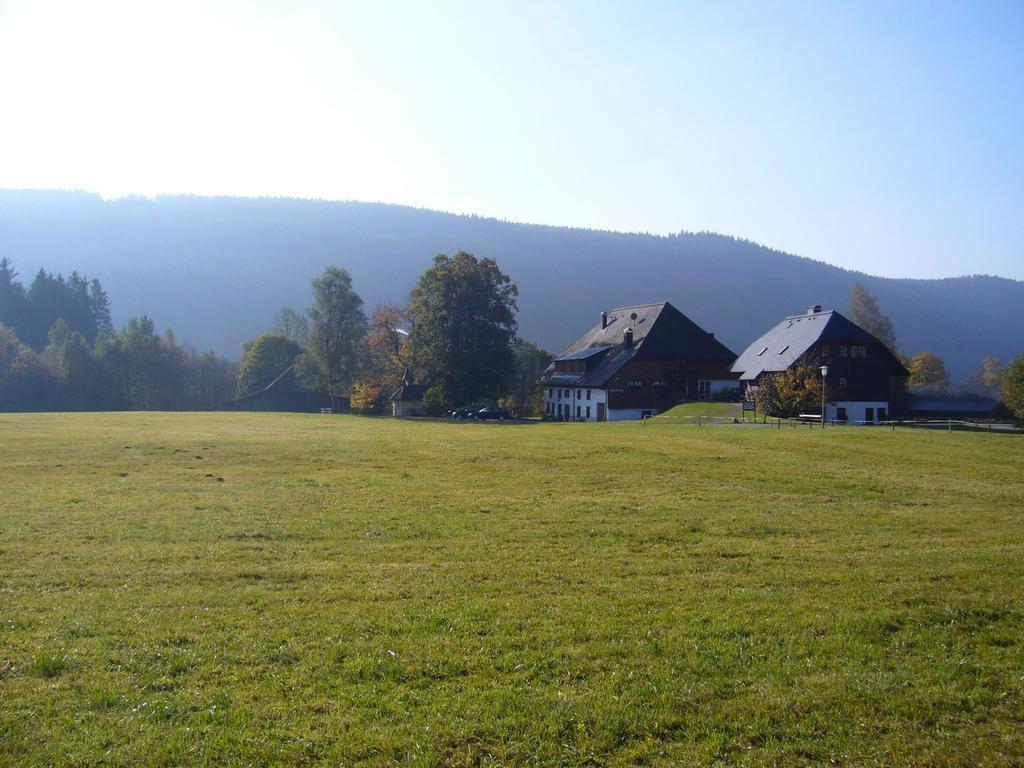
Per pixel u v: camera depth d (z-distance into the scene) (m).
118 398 115.19
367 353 114.38
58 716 7.64
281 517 20.20
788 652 9.38
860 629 10.20
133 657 9.20
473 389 96.25
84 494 24.56
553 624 10.52
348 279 111.50
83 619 10.73
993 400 93.19
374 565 14.41
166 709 7.79
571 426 63.16
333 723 7.54
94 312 158.38
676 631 10.16
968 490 26.08
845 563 14.52
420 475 30.31
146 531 18.02
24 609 11.27
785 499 24.02
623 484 27.59
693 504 22.75
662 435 47.69
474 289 95.62
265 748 7.04
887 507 22.48
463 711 7.77
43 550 15.75
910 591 12.11
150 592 12.36
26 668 8.85
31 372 105.31
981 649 9.48
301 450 39.41
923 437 43.66
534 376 128.62
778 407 65.75
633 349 90.31
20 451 37.88
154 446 40.44
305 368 112.12
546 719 7.59
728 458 35.25
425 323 96.38
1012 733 7.31
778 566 14.30
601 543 16.73
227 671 8.84
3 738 7.19
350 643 9.71
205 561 14.77
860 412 73.31
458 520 19.75
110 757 6.88
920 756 6.95
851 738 7.27
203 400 133.88
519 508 21.91
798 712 7.77
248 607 11.41
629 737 7.34
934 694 8.11
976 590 12.16
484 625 10.46
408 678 8.68
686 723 7.58
